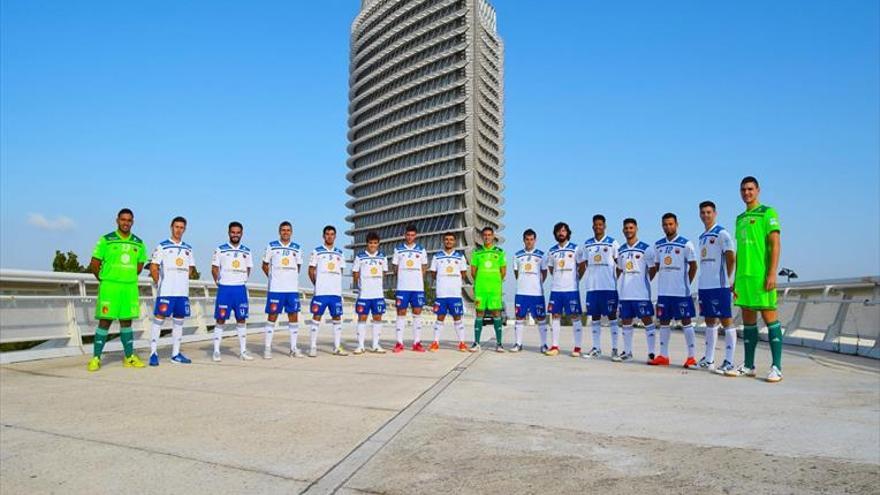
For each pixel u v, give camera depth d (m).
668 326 10.66
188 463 4.23
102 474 4.02
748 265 8.56
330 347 14.34
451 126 120.25
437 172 121.19
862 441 4.70
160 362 10.84
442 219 119.19
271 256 11.84
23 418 5.73
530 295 13.10
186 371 9.36
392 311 37.28
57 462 4.29
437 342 13.50
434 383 7.84
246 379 8.31
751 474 3.86
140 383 7.96
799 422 5.41
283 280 11.77
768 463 4.10
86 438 4.95
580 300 12.43
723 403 6.40
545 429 5.12
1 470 4.12
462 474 3.90
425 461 4.19
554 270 12.60
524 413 5.81
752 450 4.43
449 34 120.44
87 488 3.76
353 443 4.70
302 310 23.20
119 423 5.48
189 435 5.01
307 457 4.32
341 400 6.54
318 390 7.26
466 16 119.56
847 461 4.13
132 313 9.85
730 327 9.34
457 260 13.50
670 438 4.81
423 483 3.74
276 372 9.14
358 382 7.95
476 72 120.19
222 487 3.73
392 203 130.62
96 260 9.64
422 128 123.50
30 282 11.30
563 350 14.04
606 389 7.41
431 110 122.31
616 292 11.73
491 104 131.00
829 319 14.56
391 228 130.88
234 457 4.35
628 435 4.91
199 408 6.14
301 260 12.13
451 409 6.00
